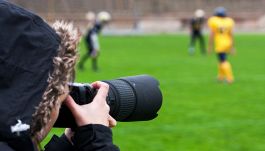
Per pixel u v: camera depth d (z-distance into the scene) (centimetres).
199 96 1538
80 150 222
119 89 254
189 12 7838
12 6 200
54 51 203
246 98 1500
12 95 195
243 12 7788
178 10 7850
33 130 203
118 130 1054
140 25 7494
